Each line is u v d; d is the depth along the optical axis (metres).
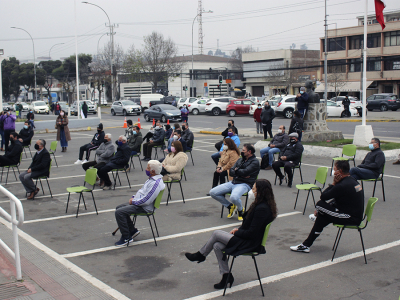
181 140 13.84
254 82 73.88
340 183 5.86
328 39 59.91
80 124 29.14
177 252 6.30
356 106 34.78
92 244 6.69
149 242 6.77
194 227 7.51
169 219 8.04
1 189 5.22
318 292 4.87
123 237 6.59
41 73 75.12
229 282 5.05
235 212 8.23
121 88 78.38
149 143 15.21
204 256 5.32
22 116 45.75
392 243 6.45
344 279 5.21
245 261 5.91
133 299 4.74
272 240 6.74
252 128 25.78
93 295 4.80
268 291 4.93
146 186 6.67
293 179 11.47
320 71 61.66
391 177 11.26
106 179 10.67
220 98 39.28
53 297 4.72
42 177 9.79
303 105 16.14
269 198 5.05
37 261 5.87
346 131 22.88
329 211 5.85
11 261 5.84
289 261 5.84
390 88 54.31
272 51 70.38
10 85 78.06
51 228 7.53
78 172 13.17
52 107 53.22
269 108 18.62
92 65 71.12
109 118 39.72
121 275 5.46
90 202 9.40
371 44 55.34
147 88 75.00
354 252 6.13
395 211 8.18
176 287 5.09
